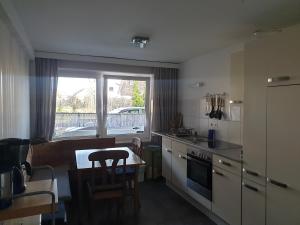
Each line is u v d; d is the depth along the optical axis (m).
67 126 4.26
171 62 4.70
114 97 4.60
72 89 4.27
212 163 2.85
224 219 2.65
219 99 3.62
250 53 2.26
